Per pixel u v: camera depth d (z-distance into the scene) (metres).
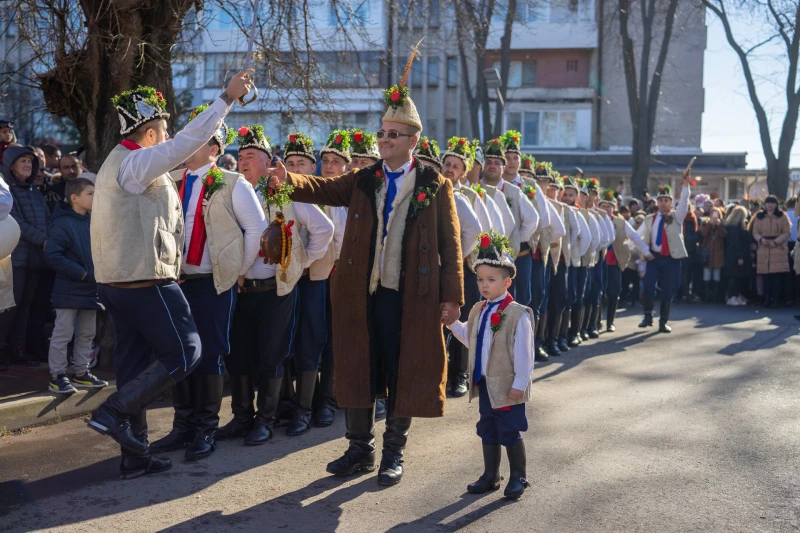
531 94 34.84
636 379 8.05
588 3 32.22
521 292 8.48
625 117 35.34
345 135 6.37
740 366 8.80
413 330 4.73
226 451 5.45
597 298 11.20
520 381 4.53
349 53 9.68
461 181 7.56
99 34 7.17
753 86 24.09
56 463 5.05
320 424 6.16
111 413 4.61
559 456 5.34
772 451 5.47
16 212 7.24
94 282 6.29
